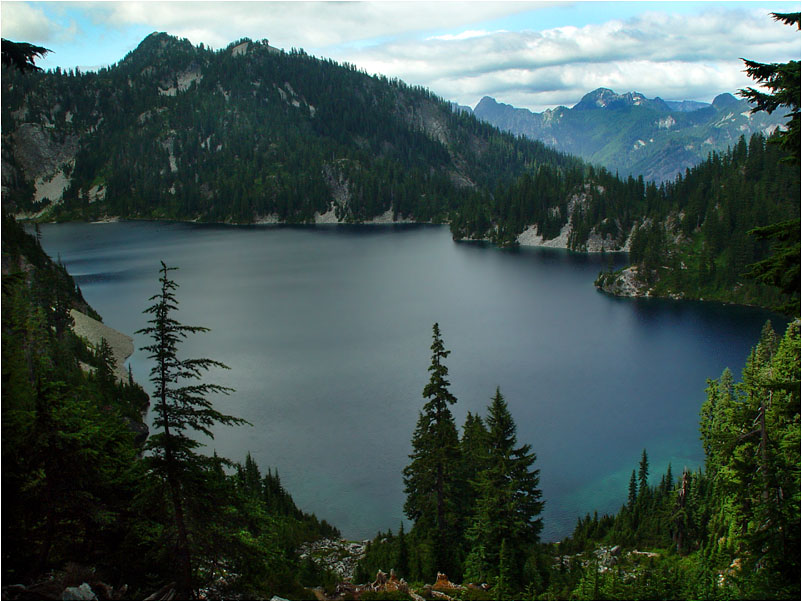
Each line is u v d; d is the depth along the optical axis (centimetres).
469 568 4447
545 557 5094
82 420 2169
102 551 2350
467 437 6028
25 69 2125
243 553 2406
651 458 8312
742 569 3353
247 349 13512
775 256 2222
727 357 12962
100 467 2334
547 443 8775
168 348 2173
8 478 2034
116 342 13750
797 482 3219
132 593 2245
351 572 5081
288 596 2925
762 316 17088
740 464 3569
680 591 3538
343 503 7112
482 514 4538
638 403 10269
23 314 4019
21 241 14938
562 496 7444
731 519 4400
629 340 14438
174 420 2211
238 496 2516
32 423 2008
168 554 2248
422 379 11369
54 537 2239
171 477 2175
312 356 12938
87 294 19512
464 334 14950
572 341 14338
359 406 10019
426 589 3972
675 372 11950
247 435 8956
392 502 7125
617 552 5841
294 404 10119
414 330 15338
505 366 12325
